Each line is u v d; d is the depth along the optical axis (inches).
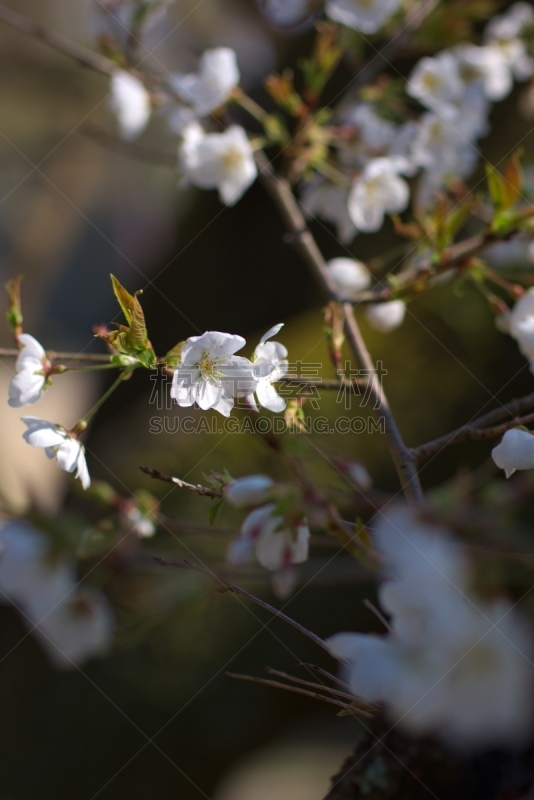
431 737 22.0
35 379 24.0
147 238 83.1
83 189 96.4
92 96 89.4
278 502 23.4
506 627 20.7
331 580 28.4
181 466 41.1
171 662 39.8
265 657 39.4
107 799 40.0
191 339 23.1
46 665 43.2
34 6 84.3
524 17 33.1
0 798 40.4
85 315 86.4
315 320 43.7
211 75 29.8
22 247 90.4
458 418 39.2
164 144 59.9
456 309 40.4
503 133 41.5
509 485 22.7
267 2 31.7
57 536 26.9
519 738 21.4
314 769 39.5
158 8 31.5
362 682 21.1
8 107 88.9
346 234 30.9
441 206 26.3
